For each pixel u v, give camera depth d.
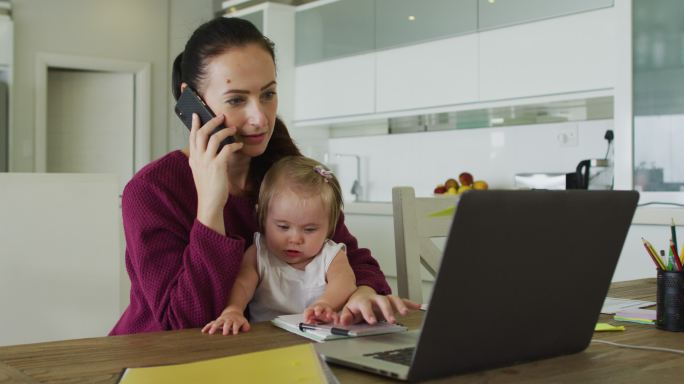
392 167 4.64
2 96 5.05
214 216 1.07
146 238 1.13
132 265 1.20
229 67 1.14
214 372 0.71
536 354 0.81
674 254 1.04
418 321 1.09
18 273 1.44
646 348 0.89
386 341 0.89
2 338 1.42
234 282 1.17
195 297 1.05
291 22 4.75
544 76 3.40
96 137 5.68
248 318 1.27
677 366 0.79
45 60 5.30
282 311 1.24
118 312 1.56
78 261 1.51
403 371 0.71
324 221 1.24
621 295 1.42
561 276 0.78
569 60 3.29
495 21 3.60
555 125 3.78
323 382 0.67
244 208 1.30
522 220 0.70
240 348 0.87
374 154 4.76
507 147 4.02
